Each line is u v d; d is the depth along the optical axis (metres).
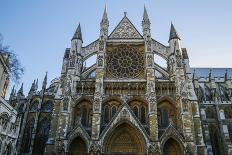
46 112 71.62
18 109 74.25
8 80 52.34
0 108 43.97
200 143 47.69
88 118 51.69
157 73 65.31
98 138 46.66
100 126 48.66
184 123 47.62
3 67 45.59
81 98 52.59
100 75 53.47
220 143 66.94
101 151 45.62
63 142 46.47
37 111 70.69
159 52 58.28
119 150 48.03
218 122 69.56
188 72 56.38
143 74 55.34
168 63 57.25
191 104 51.66
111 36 60.44
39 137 68.00
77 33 59.81
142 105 52.25
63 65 57.75
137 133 47.78
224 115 70.06
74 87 53.28
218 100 72.81
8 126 44.06
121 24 62.19
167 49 58.59
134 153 47.59
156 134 46.75
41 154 65.50
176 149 47.62
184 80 52.03
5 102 46.19
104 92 52.69
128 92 52.75
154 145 45.72
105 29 59.69
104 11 62.78
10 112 49.25
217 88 78.19
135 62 56.88
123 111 49.19
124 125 49.25
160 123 50.50
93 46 59.09
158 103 52.06
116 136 49.09
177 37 58.28
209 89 78.19
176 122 50.16
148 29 59.25
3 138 41.97
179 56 55.28
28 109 71.75
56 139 46.97
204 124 65.75
